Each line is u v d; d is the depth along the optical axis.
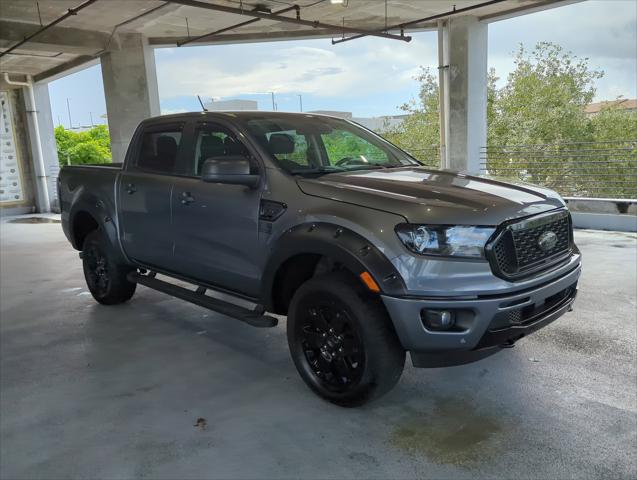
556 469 2.23
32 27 10.87
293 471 2.27
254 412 2.81
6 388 3.20
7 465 2.38
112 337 4.06
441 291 2.35
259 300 3.25
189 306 4.82
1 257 8.05
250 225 3.13
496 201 2.56
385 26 11.16
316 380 2.91
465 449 2.41
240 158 3.06
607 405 2.76
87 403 2.96
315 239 2.66
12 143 16.30
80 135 31.69
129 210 4.21
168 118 4.02
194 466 2.33
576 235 7.92
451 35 11.00
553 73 21.28
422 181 2.92
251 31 12.16
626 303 4.45
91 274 4.91
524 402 2.83
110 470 2.32
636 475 2.17
